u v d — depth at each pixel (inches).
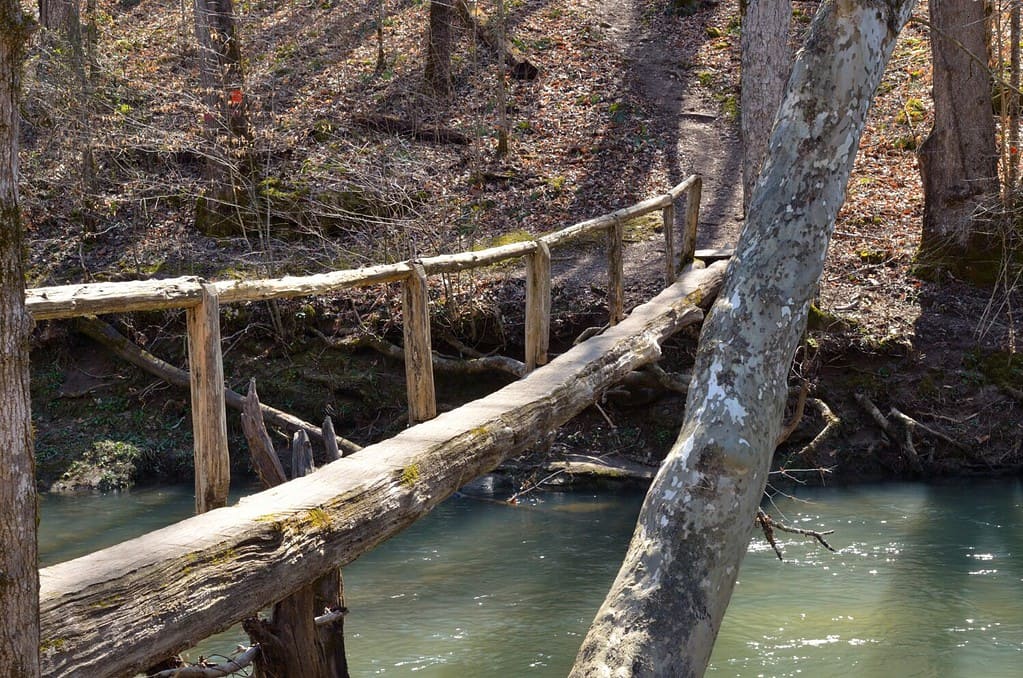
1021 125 604.1
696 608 126.0
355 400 517.0
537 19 855.7
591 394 292.7
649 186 639.1
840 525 394.9
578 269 548.4
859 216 596.1
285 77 737.6
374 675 257.0
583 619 296.8
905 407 482.6
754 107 502.0
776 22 498.9
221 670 185.5
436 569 350.6
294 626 198.8
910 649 269.1
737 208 610.2
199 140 582.9
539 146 681.0
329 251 559.2
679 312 392.2
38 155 602.2
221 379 168.2
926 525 391.5
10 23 87.1
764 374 144.3
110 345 526.3
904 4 158.4
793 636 282.7
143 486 477.7
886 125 687.1
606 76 769.6
